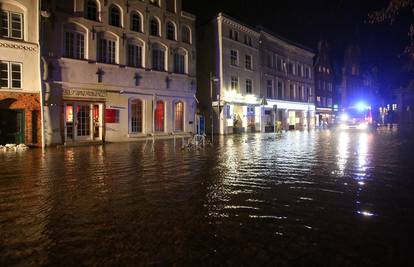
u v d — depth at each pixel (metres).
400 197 6.68
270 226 4.95
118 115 23.69
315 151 15.80
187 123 29.09
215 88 34.34
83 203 6.27
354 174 9.30
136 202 6.33
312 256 3.88
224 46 34.28
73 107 21.36
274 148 17.59
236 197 6.70
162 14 26.88
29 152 16.09
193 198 6.62
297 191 7.22
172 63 27.77
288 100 46.59
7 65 18.23
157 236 4.52
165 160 12.63
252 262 3.71
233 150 16.56
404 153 14.41
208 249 4.08
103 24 22.70
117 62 23.69
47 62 19.70
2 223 5.11
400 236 4.52
